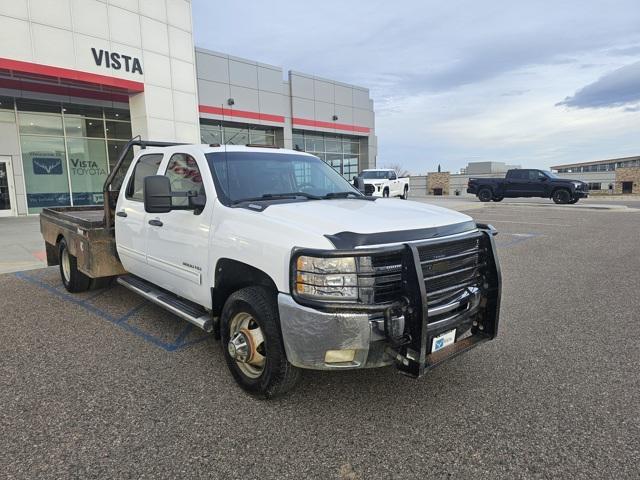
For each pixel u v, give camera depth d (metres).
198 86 24.56
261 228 3.28
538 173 26.19
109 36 16.78
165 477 2.57
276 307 3.19
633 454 2.75
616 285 6.86
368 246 2.90
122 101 19.72
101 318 5.40
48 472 2.61
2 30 14.12
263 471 2.63
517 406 3.33
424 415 3.22
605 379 3.75
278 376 3.23
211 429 3.05
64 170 19.56
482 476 2.58
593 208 22.55
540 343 4.56
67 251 6.35
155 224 4.46
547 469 2.63
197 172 4.11
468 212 20.66
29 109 18.45
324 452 2.80
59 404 3.38
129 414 3.24
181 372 3.93
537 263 8.68
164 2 18.52
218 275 3.71
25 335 4.84
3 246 10.30
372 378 3.79
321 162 5.10
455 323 3.24
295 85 29.84
